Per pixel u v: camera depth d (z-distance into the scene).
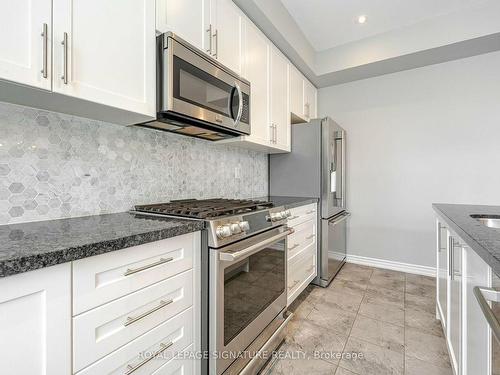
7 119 1.00
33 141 1.07
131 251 0.87
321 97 3.40
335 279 2.73
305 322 1.91
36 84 0.82
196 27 1.43
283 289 1.75
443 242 1.67
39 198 1.10
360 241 3.21
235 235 1.25
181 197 1.77
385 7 2.25
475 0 2.17
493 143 2.53
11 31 0.77
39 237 0.82
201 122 1.44
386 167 3.04
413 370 1.43
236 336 1.27
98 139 1.30
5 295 0.58
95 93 0.99
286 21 2.25
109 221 1.13
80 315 0.73
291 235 2.01
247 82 1.79
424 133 2.83
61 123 1.16
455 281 1.26
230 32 1.70
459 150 2.67
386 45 2.62
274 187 2.83
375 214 3.11
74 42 0.92
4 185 1.00
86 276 0.75
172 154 1.71
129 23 1.11
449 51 2.49
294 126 2.71
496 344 0.75
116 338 0.82
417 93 2.86
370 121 3.11
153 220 1.16
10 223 1.02
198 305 1.16
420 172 2.86
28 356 0.63
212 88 1.48
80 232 0.90
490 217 1.48
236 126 1.67
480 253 0.76
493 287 0.79
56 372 0.67
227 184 2.23
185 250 1.09
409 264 2.94
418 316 1.98
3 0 0.76
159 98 1.25
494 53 2.51
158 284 0.97
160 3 1.24
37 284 0.64
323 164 2.57
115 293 0.82
